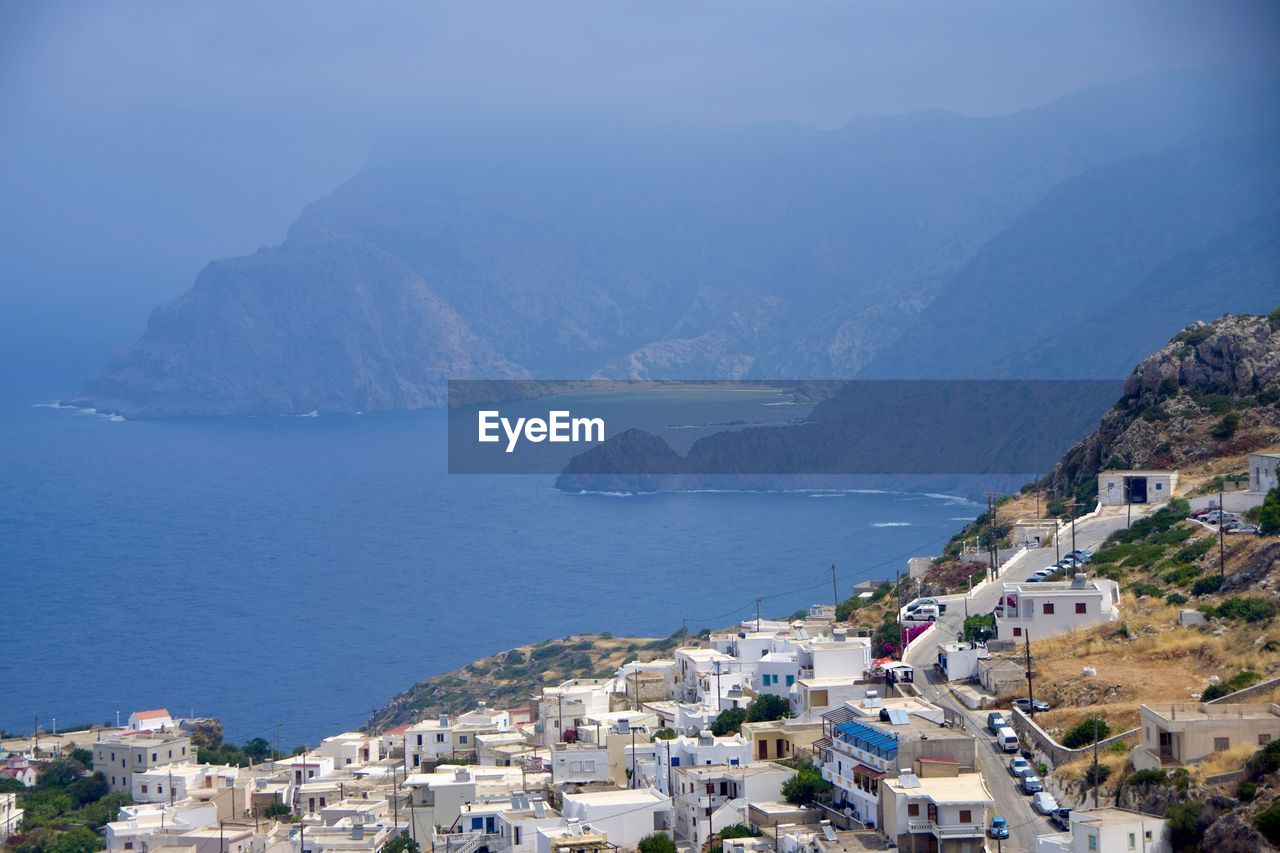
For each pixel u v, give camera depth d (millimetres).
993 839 165625
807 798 191500
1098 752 182750
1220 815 153875
